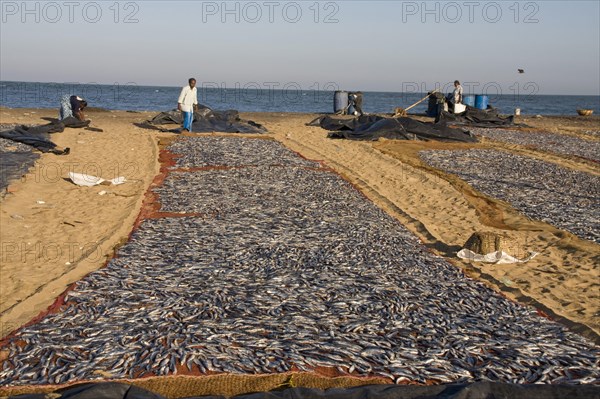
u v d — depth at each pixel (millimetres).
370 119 29969
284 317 7914
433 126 28562
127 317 7789
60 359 6672
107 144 23141
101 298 8422
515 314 8516
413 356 6992
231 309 8133
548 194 17453
